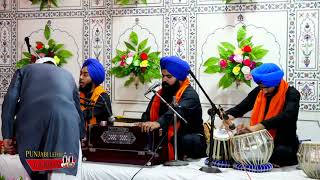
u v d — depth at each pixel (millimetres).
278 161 3430
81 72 4234
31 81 3107
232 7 4203
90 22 4711
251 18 4148
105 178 3348
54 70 3180
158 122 3457
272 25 4090
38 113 3012
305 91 4012
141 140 3410
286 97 3557
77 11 4754
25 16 4949
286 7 4035
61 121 2994
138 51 4512
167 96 3883
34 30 4922
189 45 4359
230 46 4156
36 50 4863
